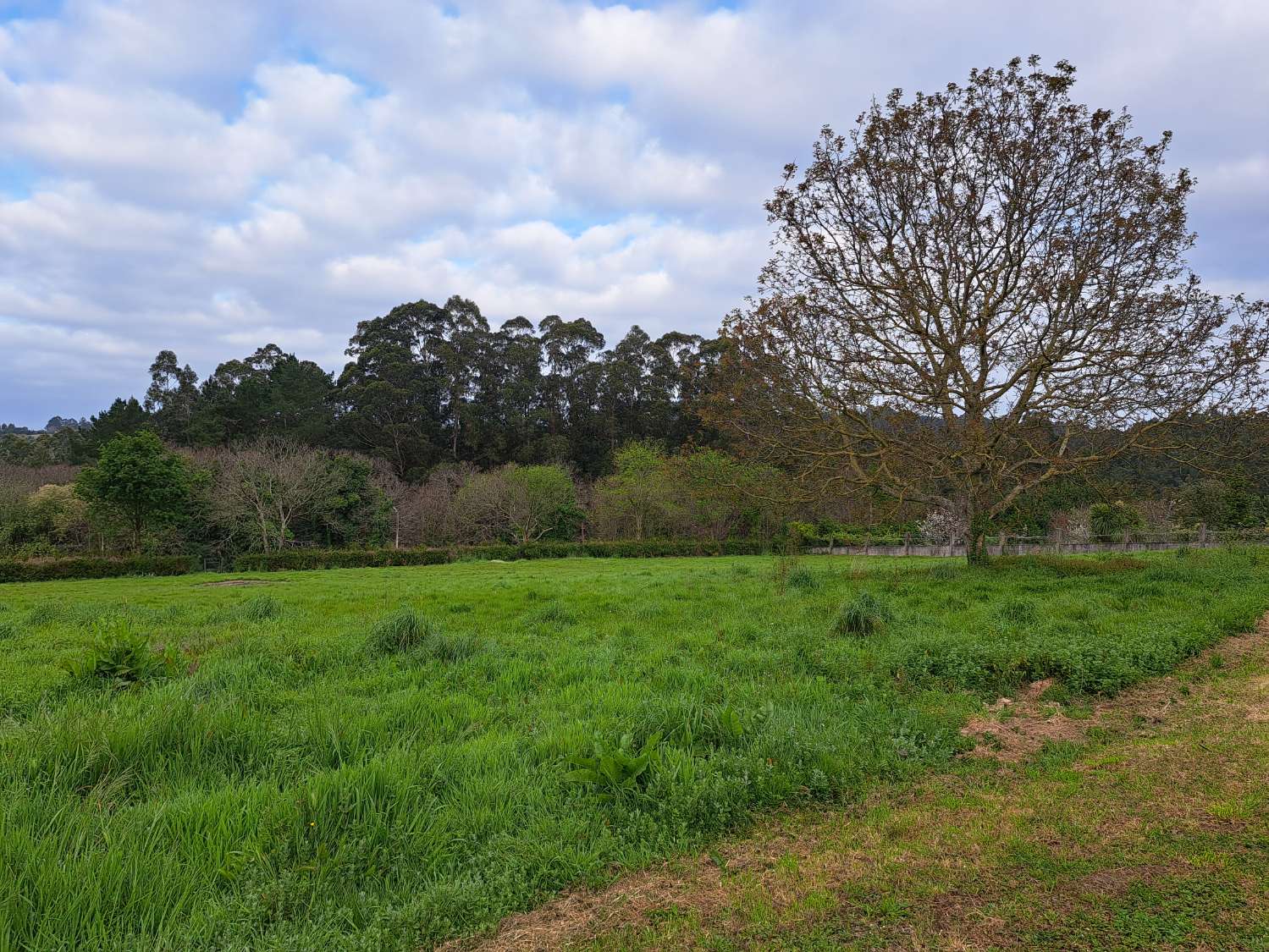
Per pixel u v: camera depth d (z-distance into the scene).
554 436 66.19
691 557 43.72
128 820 3.82
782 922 3.03
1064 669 6.99
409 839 3.90
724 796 4.31
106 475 33.59
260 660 8.30
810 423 17.64
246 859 3.55
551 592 16.25
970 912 2.99
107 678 7.33
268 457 42.59
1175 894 2.99
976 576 15.45
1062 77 16.05
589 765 4.70
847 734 5.50
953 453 16.75
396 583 22.45
